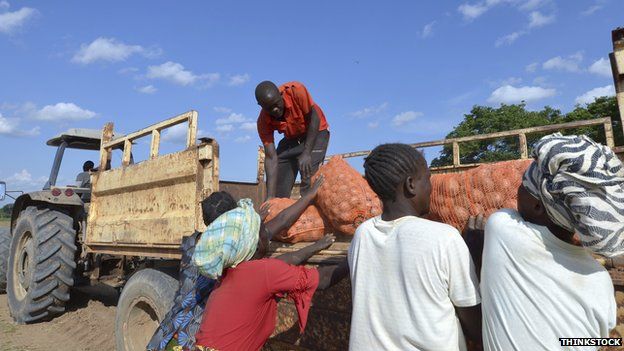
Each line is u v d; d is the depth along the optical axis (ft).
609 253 3.14
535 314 3.51
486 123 78.74
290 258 6.72
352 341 4.62
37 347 16.06
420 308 4.04
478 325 4.07
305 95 11.57
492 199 5.80
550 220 3.65
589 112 69.41
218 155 10.69
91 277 18.25
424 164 4.60
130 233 13.58
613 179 3.11
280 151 13.12
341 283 6.40
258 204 16.10
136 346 11.69
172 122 12.23
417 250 4.10
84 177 22.22
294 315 7.21
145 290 11.21
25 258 20.12
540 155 3.45
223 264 5.97
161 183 12.39
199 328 6.25
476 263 4.81
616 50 5.52
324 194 7.68
